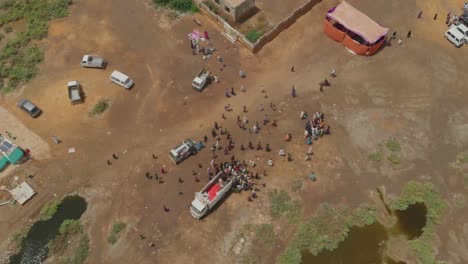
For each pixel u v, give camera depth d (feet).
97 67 201.26
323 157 179.11
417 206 168.86
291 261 156.15
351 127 187.11
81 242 159.74
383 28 205.16
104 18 219.00
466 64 205.98
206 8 215.51
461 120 189.78
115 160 177.47
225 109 190.39
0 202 168.45
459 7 223.71
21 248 159.63
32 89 196.54
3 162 174.09
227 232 161.68
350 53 208.74
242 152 178.70
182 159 176.04
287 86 197.77
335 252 159.22
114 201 168.35
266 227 162.71
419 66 204.64
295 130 185.16
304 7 217.77
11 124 186.19
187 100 192.85
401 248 159.63
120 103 192.34
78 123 187.01
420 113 191.42
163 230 161.79
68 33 213.66
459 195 171.32
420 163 178.70
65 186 171.94
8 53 206.28
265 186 171.32
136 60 205.16
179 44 209.97
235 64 203.72
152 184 171.32
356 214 166.40
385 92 196.85
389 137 184.96
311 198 169.68
